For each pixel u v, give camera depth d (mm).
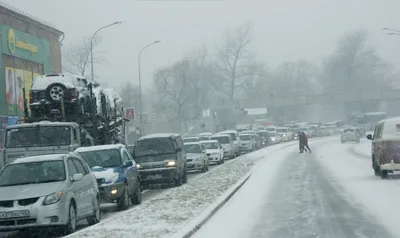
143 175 24203
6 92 37500
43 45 44156
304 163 33656
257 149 58719
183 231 11219
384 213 13508
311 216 13633
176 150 24703
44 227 12492
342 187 19828
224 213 14688
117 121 29094
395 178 22156
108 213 17078
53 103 23250
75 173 14258
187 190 20703
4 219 12383
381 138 21828
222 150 40969
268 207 15508
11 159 20344
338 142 66188
